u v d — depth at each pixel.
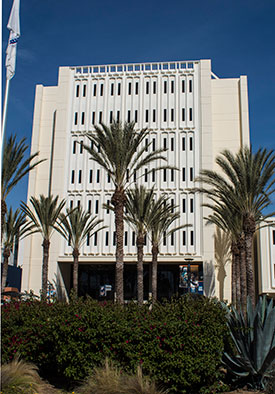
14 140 24.88
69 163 51.81
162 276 50.88
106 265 52.06
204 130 50.66
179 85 52.59
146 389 9.27
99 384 9.56
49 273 49.09
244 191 24.78
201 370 10.05
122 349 10.23
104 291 47.50
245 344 11.43
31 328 11.70
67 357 10.44
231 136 53.47
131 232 48.34
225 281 48.75
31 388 10.16
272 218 45.59
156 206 33.94
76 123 53.00
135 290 50.66
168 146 50.66
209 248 47.22
